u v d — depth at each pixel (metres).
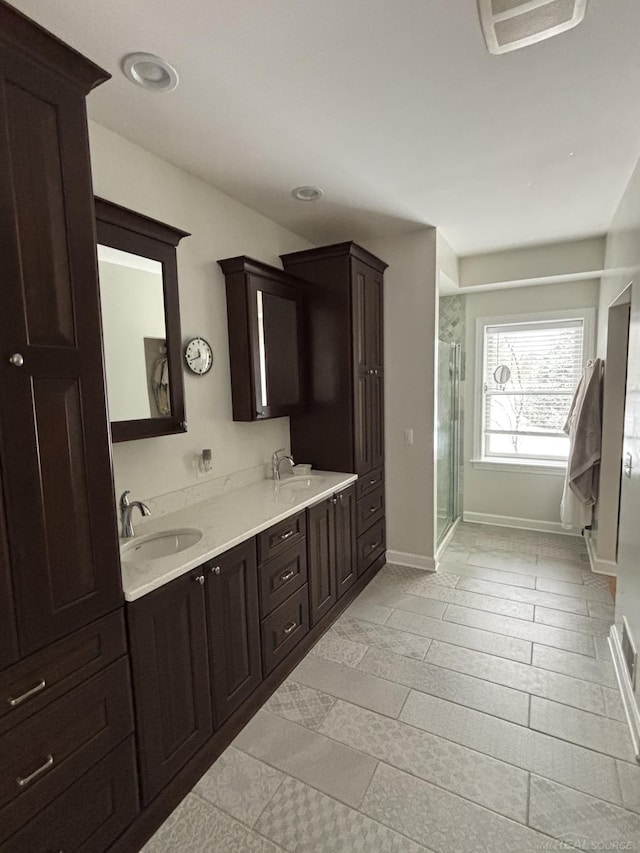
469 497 4.68
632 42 1.48
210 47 1.48
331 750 1.83
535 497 4.40
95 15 1.33
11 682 1.11
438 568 3.56
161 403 2.03
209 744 1.78
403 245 3.38
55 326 1.18
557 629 2.65
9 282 1.07
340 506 2.87
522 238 3.60
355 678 2.27
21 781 1.14
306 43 1.47
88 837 1.32
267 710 2.06
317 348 3.11
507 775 1.69
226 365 2.62
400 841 1.46
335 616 2.82
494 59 1.56
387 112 1.87
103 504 1.33
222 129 1.97
